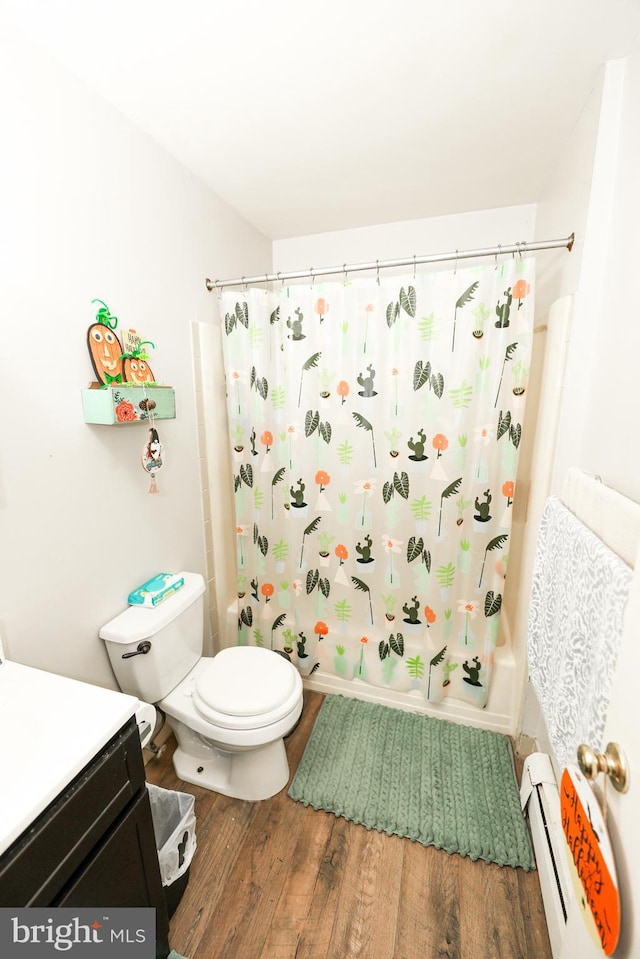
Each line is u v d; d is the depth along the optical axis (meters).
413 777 1.47
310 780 1.46
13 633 1.01
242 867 1.20
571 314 1.22
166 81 1.10
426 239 1.99
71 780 0.69
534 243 1.29
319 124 1.28
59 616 1.14
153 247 1.39
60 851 0.67
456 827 1.29
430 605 1.64
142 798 0.87
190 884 1.16
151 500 1.47
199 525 1.77
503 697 1.65
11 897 0.59
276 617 1.92
